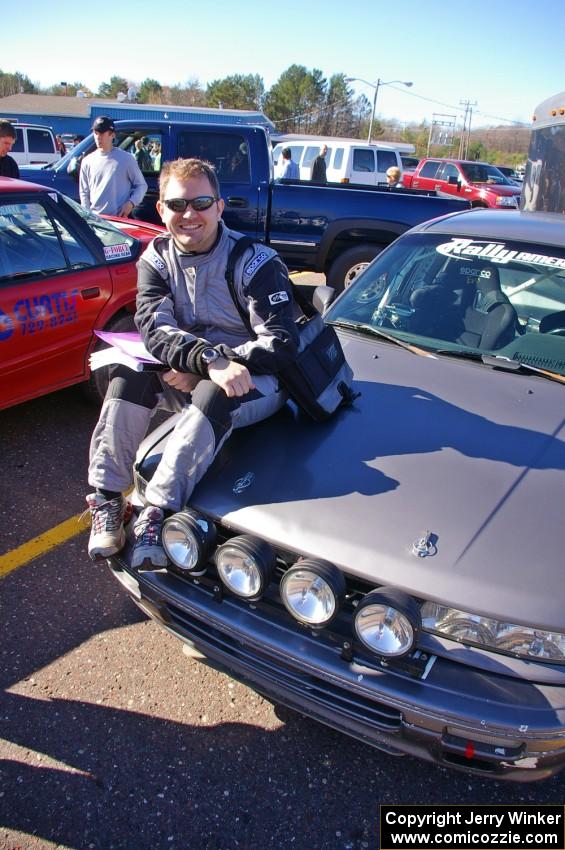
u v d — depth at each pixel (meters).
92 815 2.12
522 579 1.91
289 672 2.07
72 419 4.73
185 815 2.13
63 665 2.67
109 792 2.19
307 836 2.08
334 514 2.13
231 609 2.15
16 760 2.29
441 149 72.81
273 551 2.03
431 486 2.24
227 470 2.37
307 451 2.43
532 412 2.69
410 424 2.60
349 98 77.00
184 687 2.59
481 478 2.28
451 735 1.85
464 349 3.13
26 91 87.38
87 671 2.64
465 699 1.83
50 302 4.11
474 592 1.88
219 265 2.36
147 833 2.08
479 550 1.99
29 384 4.17
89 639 2.80
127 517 2.54
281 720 2.47
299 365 2.45
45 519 3.59
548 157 9.28
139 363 2.31
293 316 2.40
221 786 2.23
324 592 1.89
